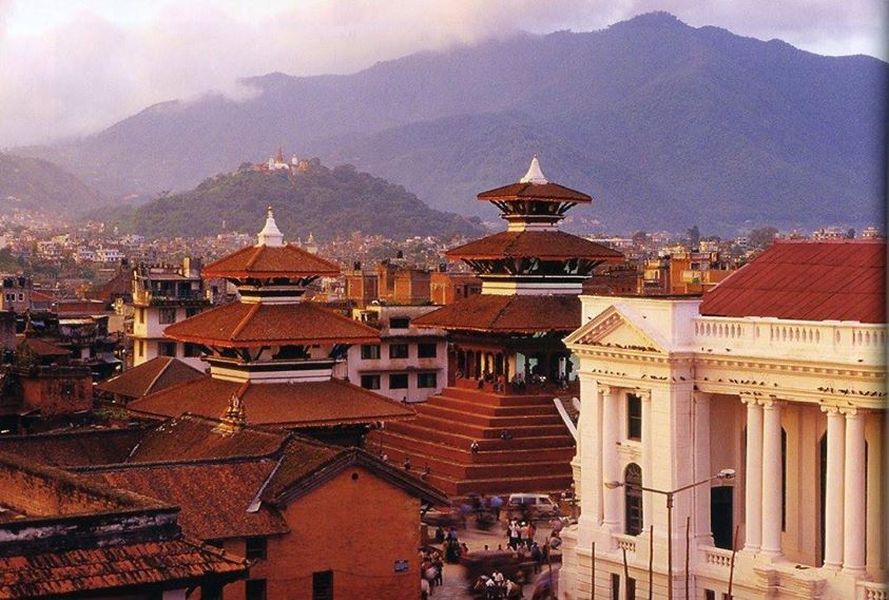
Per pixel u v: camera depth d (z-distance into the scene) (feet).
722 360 306.55
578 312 532.73
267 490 289.12
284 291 453.58
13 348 655.76
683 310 313.73
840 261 321.73
